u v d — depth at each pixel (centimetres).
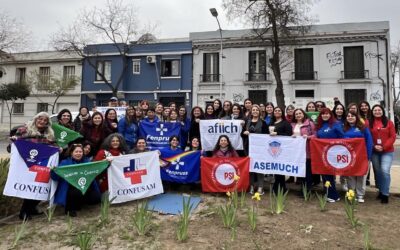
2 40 2817
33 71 3105
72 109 3186
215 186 765
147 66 2995
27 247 498
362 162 700
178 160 808
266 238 517
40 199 621
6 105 3362
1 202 644
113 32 2941
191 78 2898
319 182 850
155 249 482
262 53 2781
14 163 611
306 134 775
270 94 2734
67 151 676
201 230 552
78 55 3150
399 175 1000
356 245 490
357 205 689
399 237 520
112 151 743
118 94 2964
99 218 614
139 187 719
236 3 2427
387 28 2541
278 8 2352
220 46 2831
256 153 773
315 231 542
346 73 2612
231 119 852
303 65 2709
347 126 730
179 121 903
